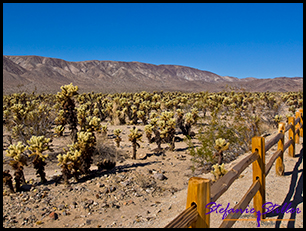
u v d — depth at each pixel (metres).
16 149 6.25
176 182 7.48
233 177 2.35
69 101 9.48
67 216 5.18
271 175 5.14
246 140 9.07
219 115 13.85
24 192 6.17
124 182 7.10
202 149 8.30
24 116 12.95
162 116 11.56
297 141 7.70
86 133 7.57
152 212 5.21
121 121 19.38
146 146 12.30
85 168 7.54
